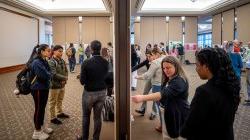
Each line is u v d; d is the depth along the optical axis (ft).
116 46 4.86
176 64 8.11
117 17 4.82
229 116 4.91
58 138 13.75
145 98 7.70
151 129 13.58
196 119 4.86
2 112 19.16
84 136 11.83
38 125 13.39
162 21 63.82
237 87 5.03
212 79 5.04
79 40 64.69
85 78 11.31
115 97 4.93
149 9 56.44
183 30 64.28
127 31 4.83
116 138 5.00
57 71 15.75
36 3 53.47
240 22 48.83
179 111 7.89
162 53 15.44
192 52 58.49
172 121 7.93
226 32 54.85
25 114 18.62
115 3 4.80
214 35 60.80
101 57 11.55
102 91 11.58
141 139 12.41
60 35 64.59
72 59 47.16
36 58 12.69
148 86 16.62
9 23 48.93
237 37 50.03
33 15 59.93
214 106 4.80
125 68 4.88
